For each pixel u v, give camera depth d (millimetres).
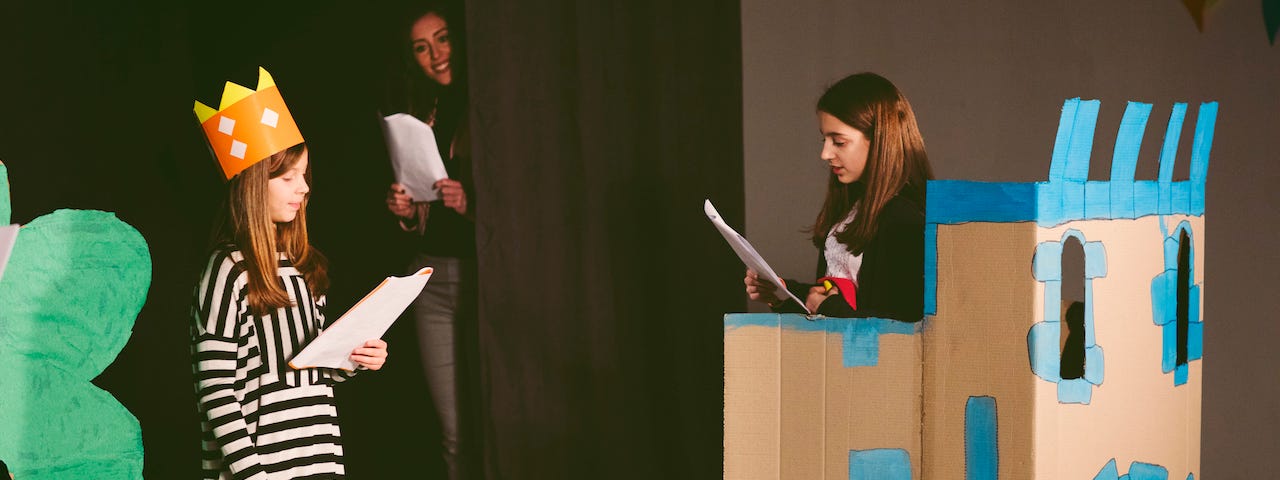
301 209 2041
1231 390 2715
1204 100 2691
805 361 1365
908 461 1329
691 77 2568
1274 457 2736
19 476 2643
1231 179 2697
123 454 2871
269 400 1901
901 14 2561
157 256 3420
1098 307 1309
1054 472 1266
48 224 2818
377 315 1970
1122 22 2648
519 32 2676
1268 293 2715
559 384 2732
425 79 3205
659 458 2695
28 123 3090
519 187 2709
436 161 2945
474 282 3020
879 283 2209
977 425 1277
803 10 2518
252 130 1904
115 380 3367
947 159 2615
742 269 2574
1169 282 1465
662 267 2646
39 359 2697
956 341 1286
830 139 2338
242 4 3525
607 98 2643
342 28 3518
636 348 2682
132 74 3365
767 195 2533
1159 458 1482
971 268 1271
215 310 1845
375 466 3564
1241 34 2676
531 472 2756
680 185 2607
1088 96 2648
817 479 1369
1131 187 1360
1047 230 1230
